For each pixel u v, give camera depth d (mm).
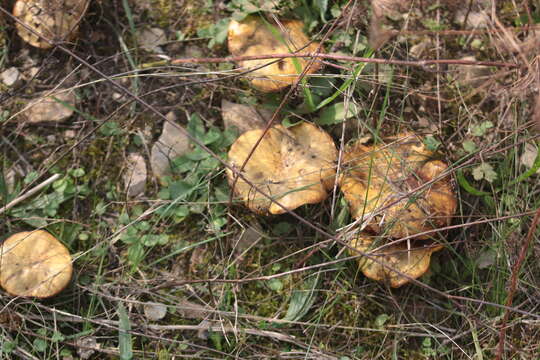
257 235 583
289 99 589
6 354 549
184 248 566
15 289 543
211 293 557
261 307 571
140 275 576
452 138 598
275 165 564
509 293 535
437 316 570
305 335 566
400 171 559
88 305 569
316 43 591
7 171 594
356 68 542
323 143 561
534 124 560
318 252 576
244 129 599
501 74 538
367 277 570
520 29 532
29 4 591
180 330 566
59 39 595
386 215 545
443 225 552
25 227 582
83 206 591
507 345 562
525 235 578
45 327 555
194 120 599
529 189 588
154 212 586
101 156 599
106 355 559
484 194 572
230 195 551
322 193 548
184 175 597
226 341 562
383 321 565
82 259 576
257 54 583
